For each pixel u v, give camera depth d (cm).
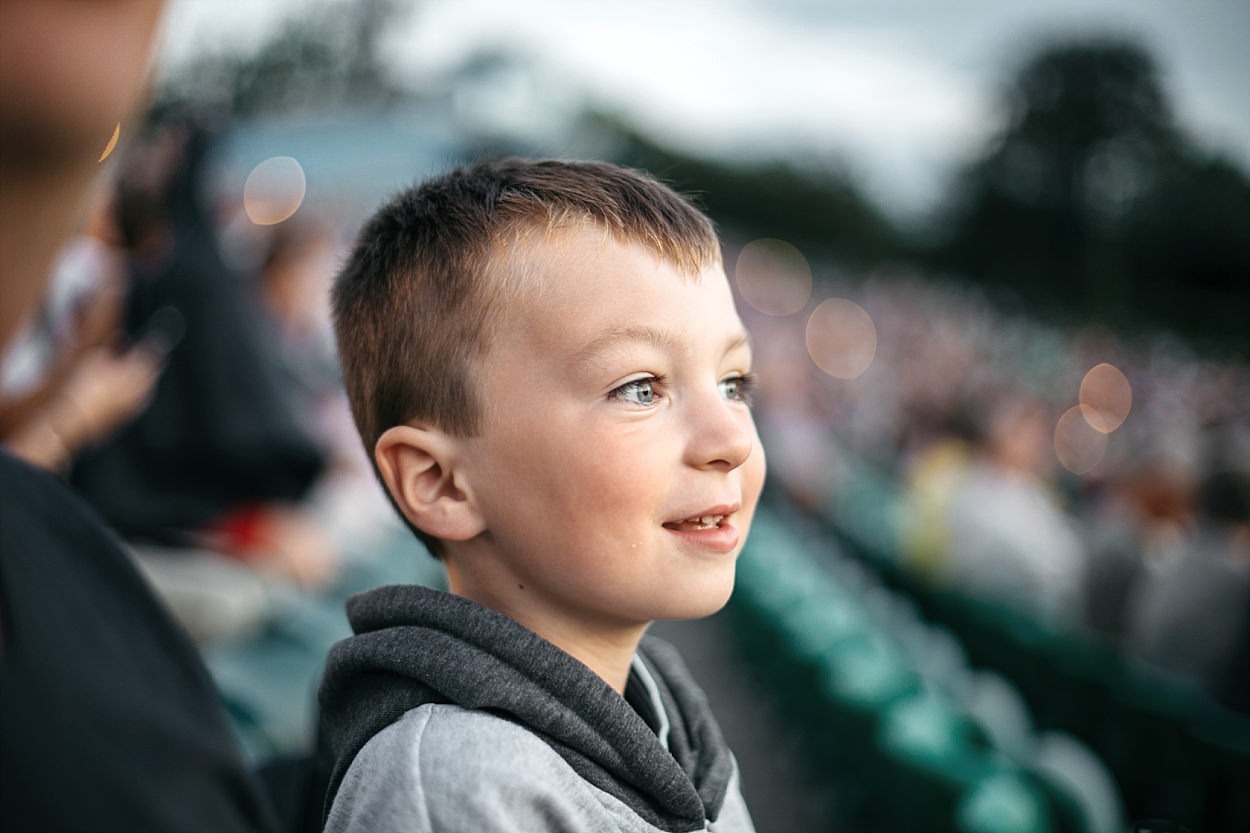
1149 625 363
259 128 611
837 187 6031
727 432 84
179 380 208
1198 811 269
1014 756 271
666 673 108
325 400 393
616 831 81
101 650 49
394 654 84
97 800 40
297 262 349
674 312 85
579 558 83
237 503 221
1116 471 470
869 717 300
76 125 35
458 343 88
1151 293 4134
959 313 4247
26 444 183
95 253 203
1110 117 4747
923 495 514
